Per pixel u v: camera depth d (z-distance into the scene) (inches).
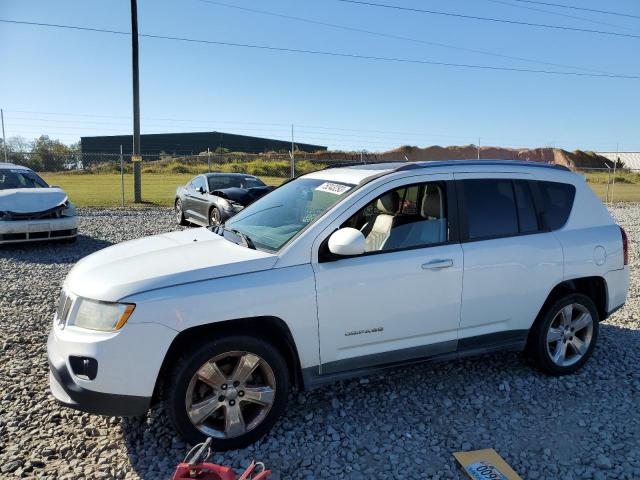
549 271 166.4
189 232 172.1
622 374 178.2
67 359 123.1
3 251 383.6
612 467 126.5
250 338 128.9
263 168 1223.5
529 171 173.2
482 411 152.2
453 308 153.0
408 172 153.8
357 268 139.9
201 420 127.9
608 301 180.4
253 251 140.2
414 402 157.1
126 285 123.9
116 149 2824.8
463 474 123.3
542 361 171.5
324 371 140.6
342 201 144.8
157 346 121.4
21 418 145.2
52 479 119.2
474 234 158.2
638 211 795.4
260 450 131.1
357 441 136.0
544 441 137.3
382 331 144.5
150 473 121.9
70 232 399.2
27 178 425.7
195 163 1429.6
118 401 121.0
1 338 202.8
